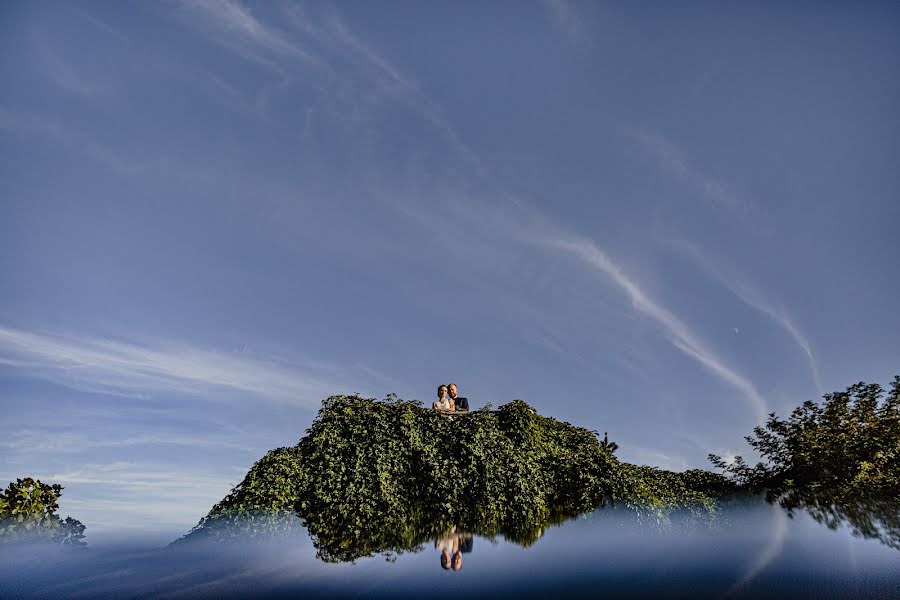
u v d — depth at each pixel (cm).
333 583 1164
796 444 1745
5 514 1304
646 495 1484
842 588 1138
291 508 1380
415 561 1251
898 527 1370
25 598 1110
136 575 1188
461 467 1426
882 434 1598
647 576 1202
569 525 1403
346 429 1501
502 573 1212
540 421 1641
